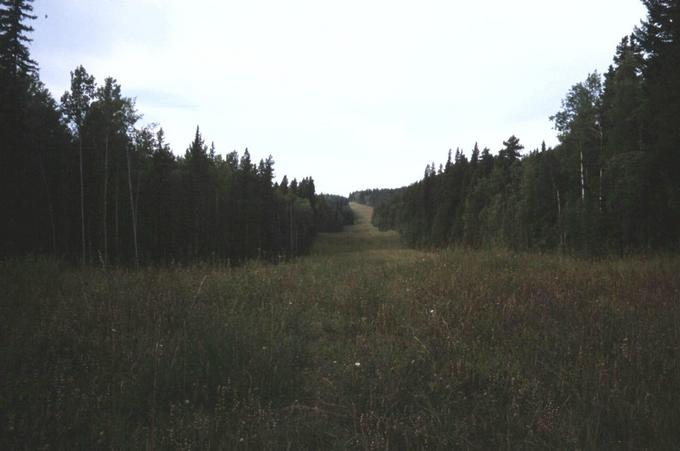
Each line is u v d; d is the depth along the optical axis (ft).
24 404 10.73
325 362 14.83
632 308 18.12
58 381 11.91
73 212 120.16
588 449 9.27
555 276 25.32
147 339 14.60
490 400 11.50
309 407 11.29
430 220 321.32
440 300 19.85
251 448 9.51
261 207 235.20
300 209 366.43
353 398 11.75
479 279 24.13
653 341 14.58
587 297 20.34
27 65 86.02
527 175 140.87
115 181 133.59
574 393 11.76
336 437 10.05
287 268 32.32
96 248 120.98
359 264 35.60
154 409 10.92
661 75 68.03
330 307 21.17
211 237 179.32
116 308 17.47
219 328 15.70
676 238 67.87
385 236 485.15
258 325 16.80
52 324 15.46
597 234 85.46
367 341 16.05
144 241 139.23
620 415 10.56
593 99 91.61
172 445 9.52
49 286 22.24
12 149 82.02
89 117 122.93
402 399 11.63
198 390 11.99
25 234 89.66
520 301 19.48
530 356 14.34
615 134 81.00
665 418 10.27
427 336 15.98
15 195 85.25
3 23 81.97
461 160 289.94
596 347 14.78
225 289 22.56
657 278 24.70
